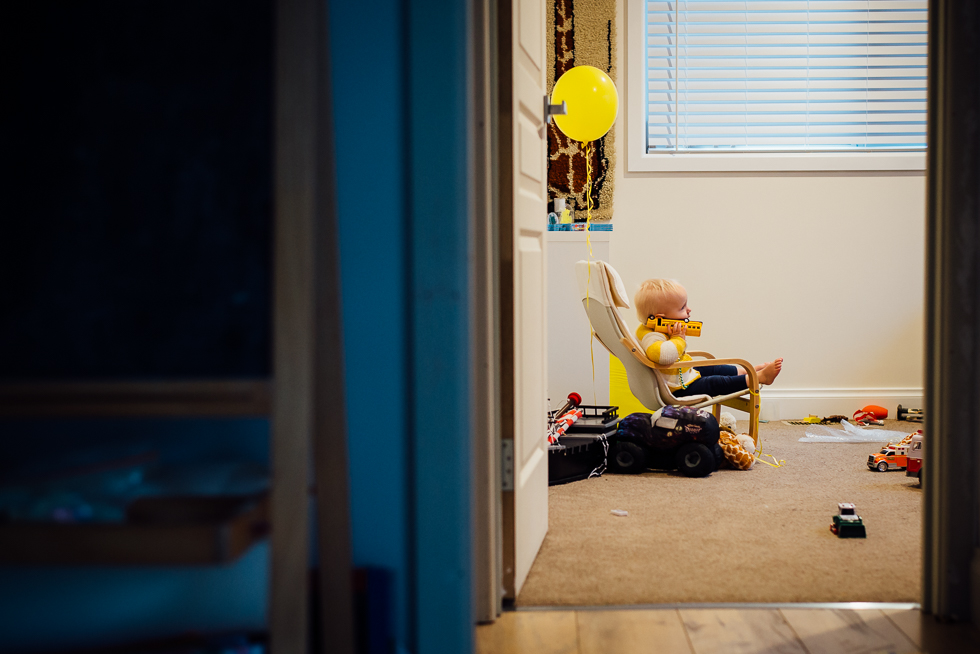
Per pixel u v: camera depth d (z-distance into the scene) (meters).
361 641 1.15
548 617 1.48
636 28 3.76
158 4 0.95
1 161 0.95
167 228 0.93
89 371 0.92
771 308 3.88
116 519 0.89
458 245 1.16
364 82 1.19
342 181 1.19
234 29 0.95
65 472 0.92
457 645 1.18
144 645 1.04
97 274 0.93
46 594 1.06
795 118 3.88
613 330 2.78
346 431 1.11
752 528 2.03
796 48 3.85
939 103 1.45
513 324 1.55
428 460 1.17
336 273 1.02
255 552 1.10
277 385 0.88
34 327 0.93
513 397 1.55
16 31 0.96
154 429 1.11
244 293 0.92
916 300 3.87
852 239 3.86
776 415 3.88
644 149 3.88
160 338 0.92
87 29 0.96
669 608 1.52
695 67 3.86
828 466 2.83
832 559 1.78
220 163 0.93
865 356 3.89
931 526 1.49
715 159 3.82
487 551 1.46
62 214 0.94
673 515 2.17
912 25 3.83
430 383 1.17
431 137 1.17
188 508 0.90
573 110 2.65
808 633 1.40
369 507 1.21
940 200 1.45
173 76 0.95
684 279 3.87
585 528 2.05
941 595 1.46
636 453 2.73
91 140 0.95
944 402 1.45
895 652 1.32
